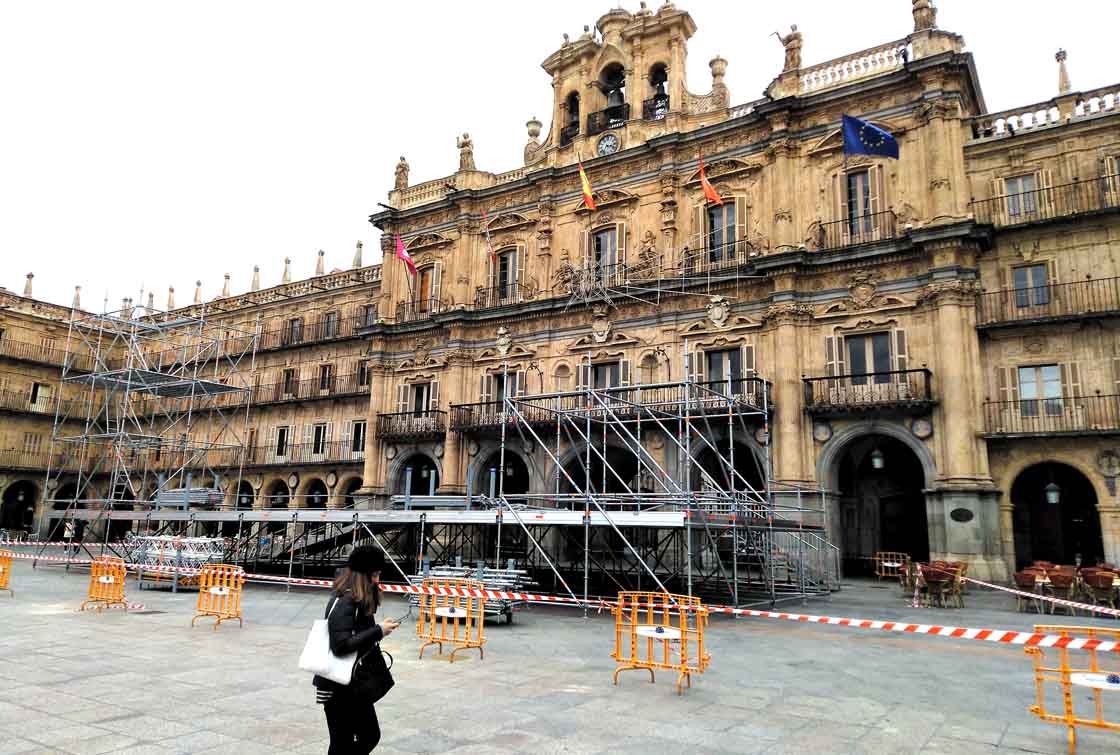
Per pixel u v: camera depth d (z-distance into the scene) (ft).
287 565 96.17
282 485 150.20
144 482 120.57
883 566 90.74
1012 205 84.48
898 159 87.97
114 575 57.11
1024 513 90.02
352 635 17.85
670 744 24.20
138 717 26.37
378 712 27.58
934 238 81.10
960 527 75.77
